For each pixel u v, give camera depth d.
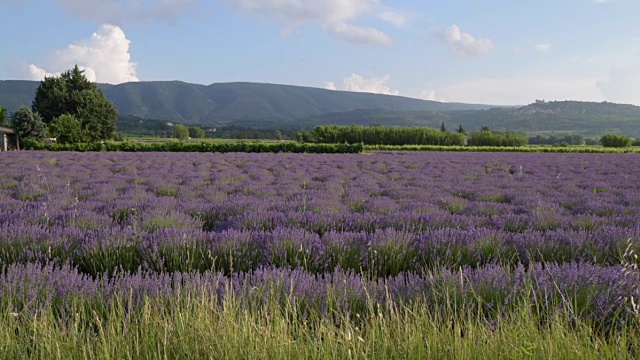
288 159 30.52
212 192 11.32
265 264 4.81
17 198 10.41
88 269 4.81
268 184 14.24
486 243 5.22
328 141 76.00
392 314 2.56
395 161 30.12
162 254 4.91
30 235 5.18
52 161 24.08
